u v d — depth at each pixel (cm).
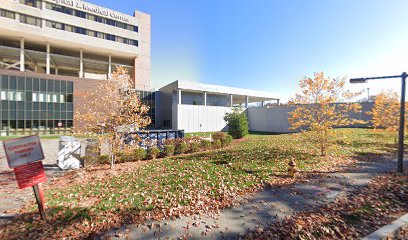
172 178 744
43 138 2633
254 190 619
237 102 5456
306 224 421
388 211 474
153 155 1177
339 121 1027
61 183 754
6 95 2894
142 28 5012
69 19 3988
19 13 3553
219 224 428
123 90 927
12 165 398
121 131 909
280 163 932
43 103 3172
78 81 3472
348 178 718
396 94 1220
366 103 2539
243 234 391
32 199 593
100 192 630
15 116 2952
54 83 3272
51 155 1376
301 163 927
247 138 2225
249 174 773
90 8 4241
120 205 524
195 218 455
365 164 908
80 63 4338
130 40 4775
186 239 378
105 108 895
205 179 721
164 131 1471
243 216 461
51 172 938
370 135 1783
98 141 968
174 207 508
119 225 427
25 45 4075
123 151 945
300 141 1639
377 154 1106
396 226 404
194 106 3294
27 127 3039
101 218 458
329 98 988
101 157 1024
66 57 4209
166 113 4053
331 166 878
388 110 1243
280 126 3164
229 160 1013
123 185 689
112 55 4838
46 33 3756
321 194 579
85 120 898
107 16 4441
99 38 4328
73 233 402
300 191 603
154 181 717
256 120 3534
